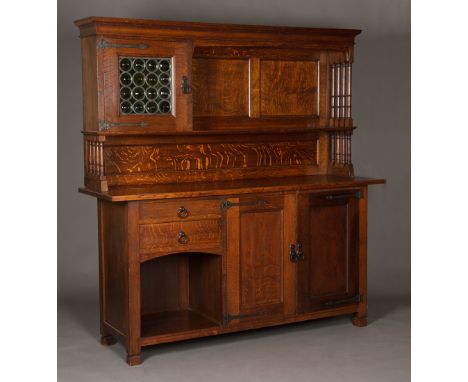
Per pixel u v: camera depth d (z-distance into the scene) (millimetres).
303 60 5277
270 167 5277
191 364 4426
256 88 5141
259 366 4387
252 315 4742
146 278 5012
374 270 6199
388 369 4332
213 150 5082
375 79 6105
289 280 4836
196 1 5641
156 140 4875
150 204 4402
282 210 4785
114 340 4781
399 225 6211
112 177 4781
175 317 4902
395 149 6168
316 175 5406
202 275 4887
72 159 5621
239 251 4672
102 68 4531
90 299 5648
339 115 5348
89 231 5727
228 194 4598
